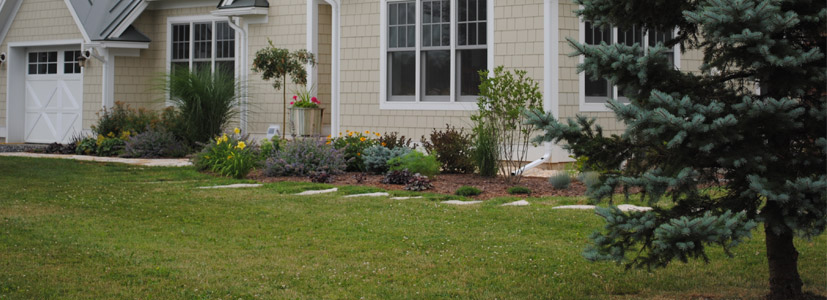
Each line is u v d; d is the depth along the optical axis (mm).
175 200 10219
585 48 5309
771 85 5102
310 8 17266
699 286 6059
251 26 18406
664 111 4652
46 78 21547
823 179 4539
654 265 5281
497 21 14008
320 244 7547
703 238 4602
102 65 19984
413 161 12070
